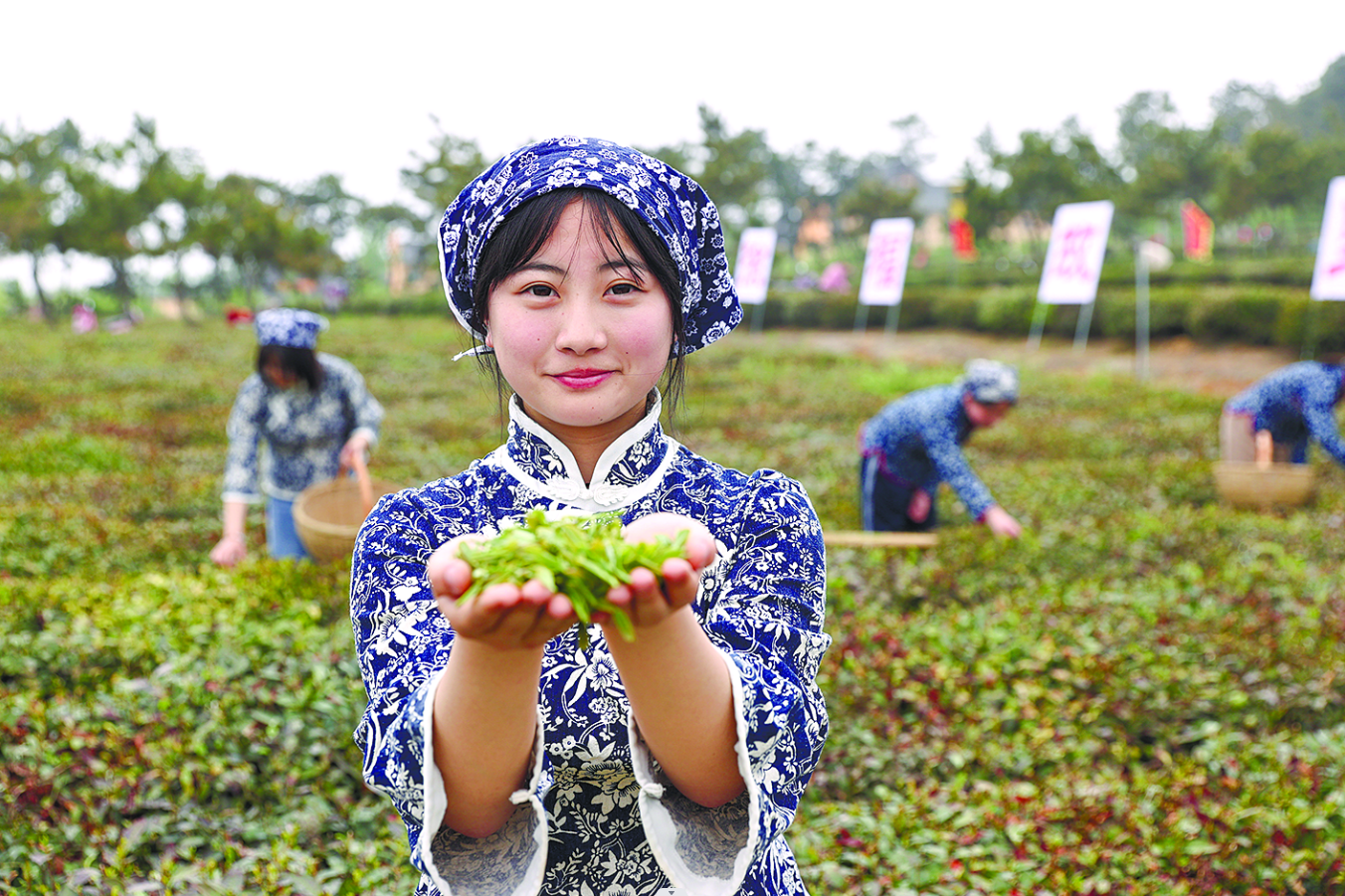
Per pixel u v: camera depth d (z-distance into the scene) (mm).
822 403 14867
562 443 1213
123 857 2699
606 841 1198
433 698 978
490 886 1022
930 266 47250
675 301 1169
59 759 3121
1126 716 3809
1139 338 21078
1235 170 36938
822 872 2727
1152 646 4230
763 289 27562
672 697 943
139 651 3875
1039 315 24891
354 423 5031
